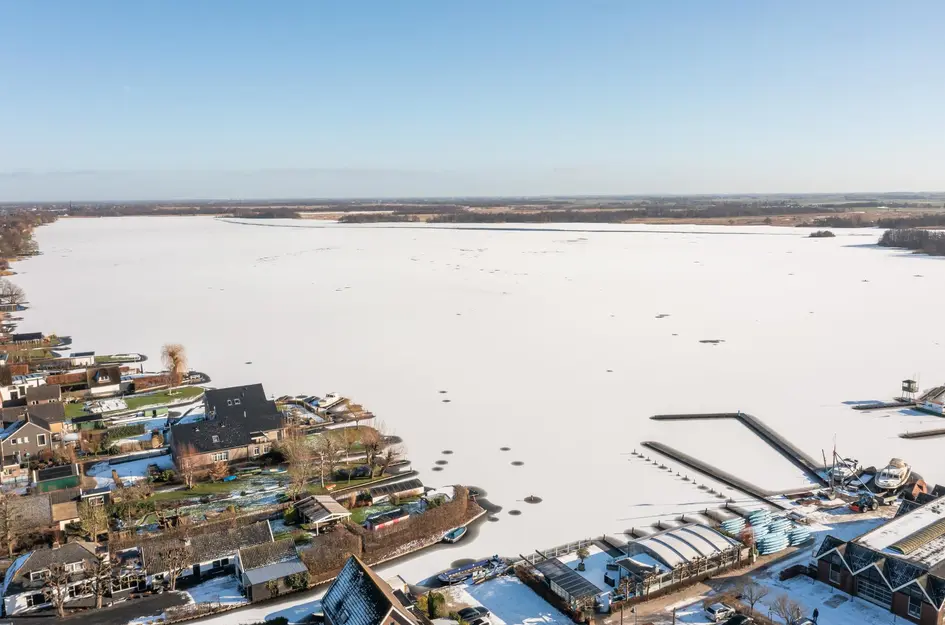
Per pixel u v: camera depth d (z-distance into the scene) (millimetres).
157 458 77688
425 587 52406
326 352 122750
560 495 68062
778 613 47781
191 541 55281
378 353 122125
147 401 97750
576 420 89000
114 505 63500
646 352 121625
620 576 52531
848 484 69750
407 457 77250
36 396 87812
